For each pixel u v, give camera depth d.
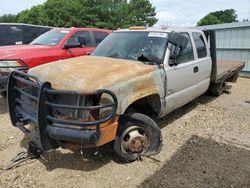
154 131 4.40
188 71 5.57
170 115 6.59
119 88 3.85
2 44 10.82
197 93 6.31
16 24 11.21
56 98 3.69
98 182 3.85
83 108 3.49
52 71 4.18
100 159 4.41
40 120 3.56
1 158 4.45
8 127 5.75
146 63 4.69
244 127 5.97
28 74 4.04
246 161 4.46
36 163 4.28
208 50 6.71
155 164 4.31
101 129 3.66
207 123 6.14
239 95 9.09
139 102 4.72
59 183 3.82
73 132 3.54
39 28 11.82
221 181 3.90
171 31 5.28
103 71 4.05
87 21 55.56
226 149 4.87
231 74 8.87
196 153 4.69
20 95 4.28
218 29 15.09
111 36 5.80
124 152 4.21
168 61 4.93
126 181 3.88
